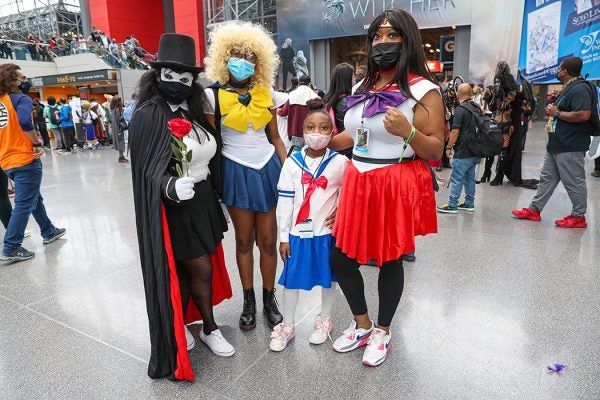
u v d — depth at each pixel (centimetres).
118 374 202
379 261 185
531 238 376
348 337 218
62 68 2208
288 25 1873
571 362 200
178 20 2522
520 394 180
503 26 1449
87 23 3281
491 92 647
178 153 178
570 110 376
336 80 306
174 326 186
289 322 228
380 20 176
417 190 184
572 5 671
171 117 190
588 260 322
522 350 211
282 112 350
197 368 207
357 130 185
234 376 200
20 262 355
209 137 205
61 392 190
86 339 234
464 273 306
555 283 284
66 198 594
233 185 225
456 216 457
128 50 2206
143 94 190
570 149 383
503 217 446
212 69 218
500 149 443
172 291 183
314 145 204
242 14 2202
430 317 246
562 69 388
